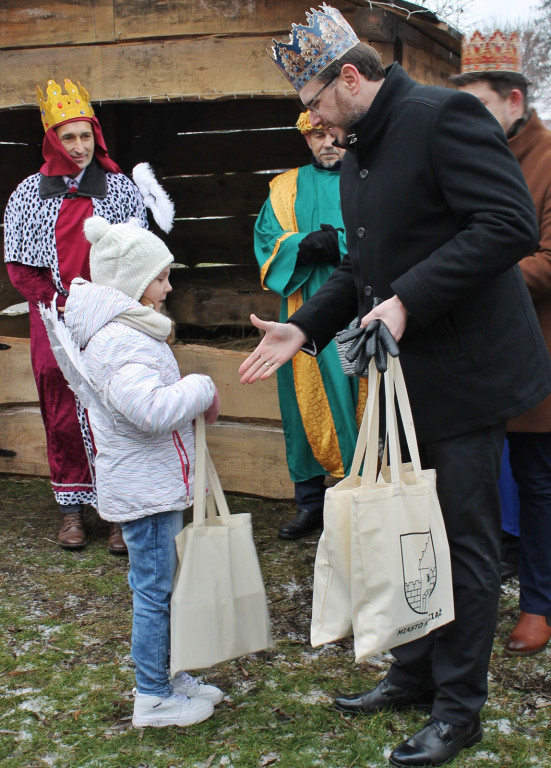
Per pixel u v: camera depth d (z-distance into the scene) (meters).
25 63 3.78
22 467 4.45
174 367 2.22
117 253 2.14
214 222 5.33
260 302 5.05
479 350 1.97
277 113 5.22
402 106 1.92
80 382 2.25
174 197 5.37
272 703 2.39
